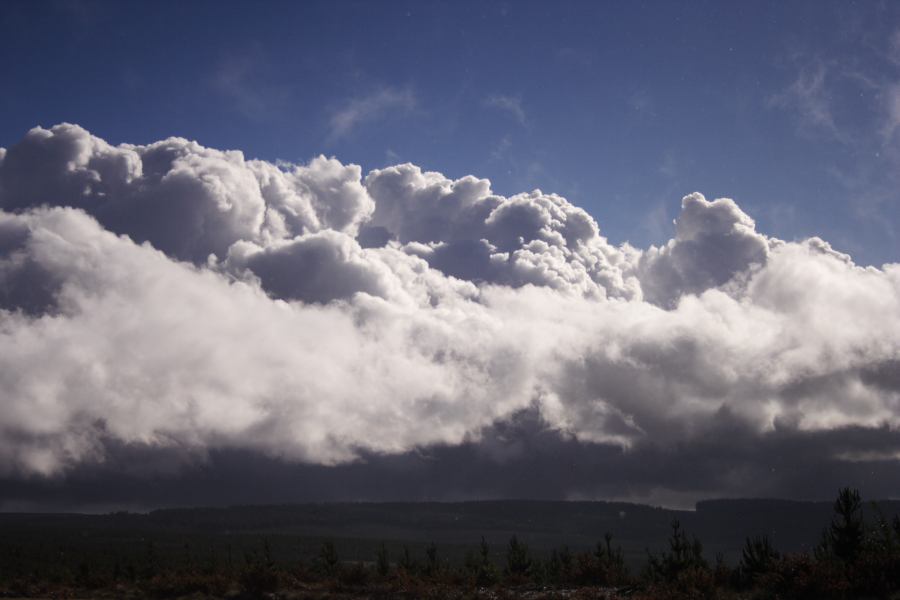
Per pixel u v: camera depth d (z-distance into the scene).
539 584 48.16
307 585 52.97
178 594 53.03
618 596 40.22
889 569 33.19
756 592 35.75
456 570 55.19
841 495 38.28
